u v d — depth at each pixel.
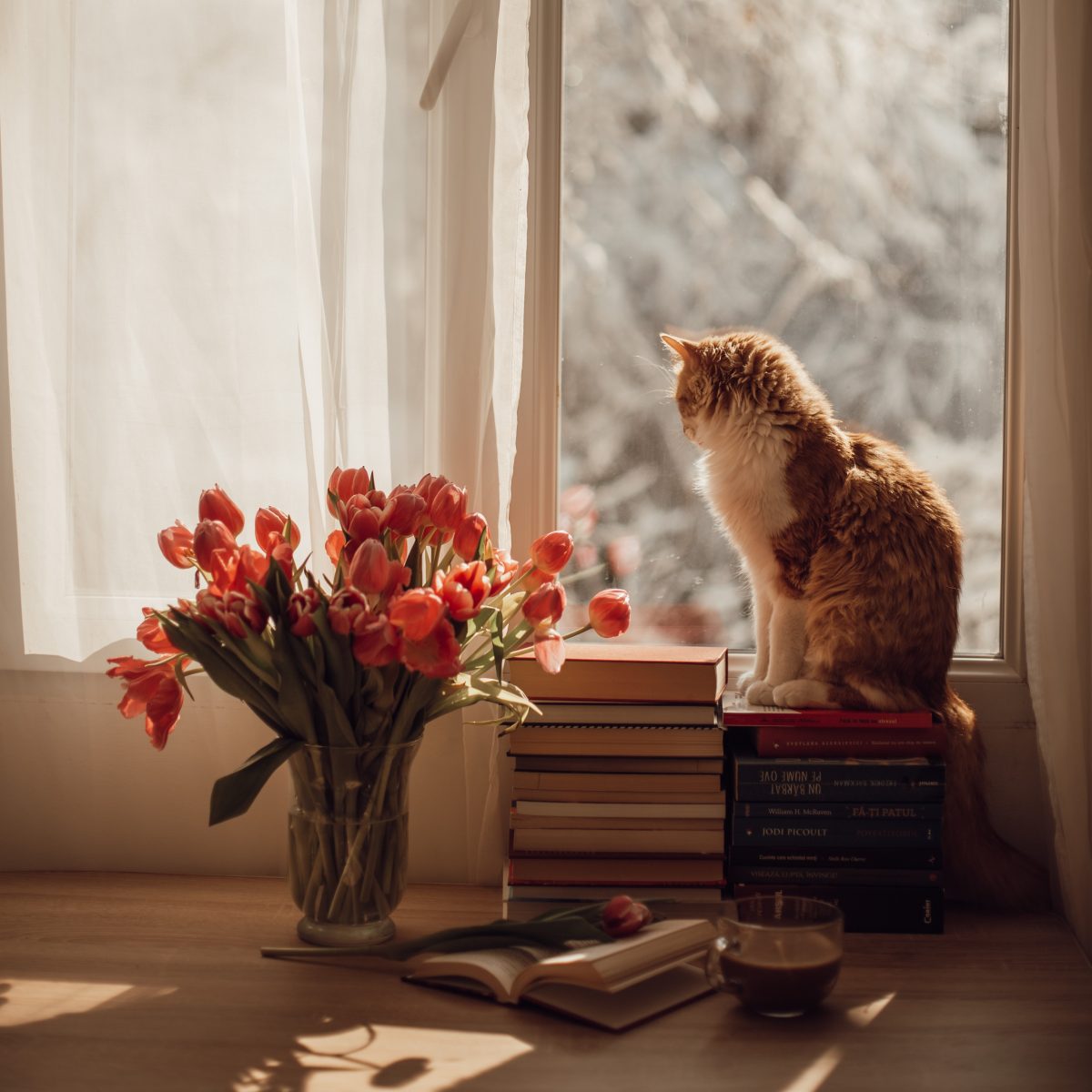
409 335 1.29
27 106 1.28
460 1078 0.85
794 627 1.25
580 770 1.17
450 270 1.27
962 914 1.22
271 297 1.29
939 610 1.21
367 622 0.97
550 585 1.07
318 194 1.26
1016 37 1.34
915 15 1.37
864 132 1.38
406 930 1.16
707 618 1.43
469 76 1.26
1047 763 1.20
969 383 1.39
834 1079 0.86
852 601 1.21
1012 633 1.36
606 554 1.43
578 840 1.17
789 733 1.17
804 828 1.16
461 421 1.28
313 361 1.25
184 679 1.12
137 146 1.28
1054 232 1.19
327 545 1.15
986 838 1.24
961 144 1.38
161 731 1.08
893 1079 0.86
